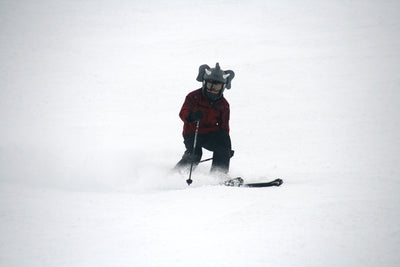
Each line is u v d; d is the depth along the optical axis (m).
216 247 10.10
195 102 19.69
